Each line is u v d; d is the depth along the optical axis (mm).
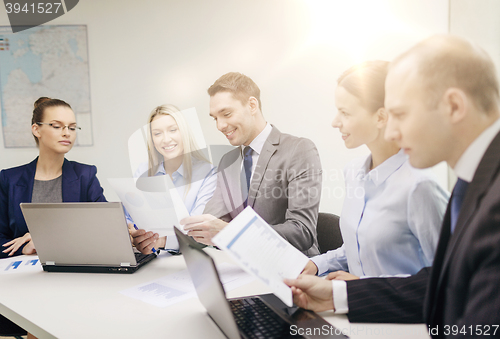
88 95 2217
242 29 2111
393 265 965
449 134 814
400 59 894
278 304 809
